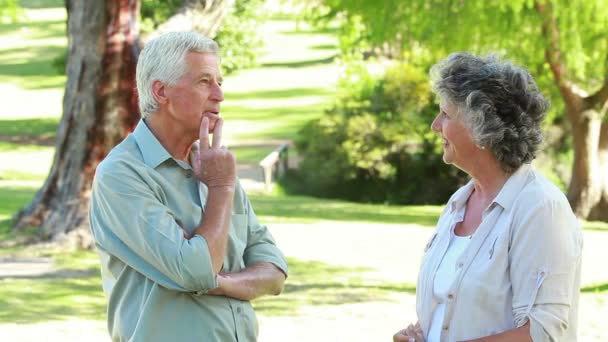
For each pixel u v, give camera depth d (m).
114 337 3.49
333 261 13.98
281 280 3.73
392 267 13.63
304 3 21.53
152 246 3.31
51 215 13.66
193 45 3.46
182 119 3.46
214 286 3.35
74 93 13.52
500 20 18.58
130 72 13.38
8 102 43.25
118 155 3.46
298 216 19.86
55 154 13.82
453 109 3.26
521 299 3.14
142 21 22.86
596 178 22.06
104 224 3.45
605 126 22.16
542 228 3.14
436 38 18.94
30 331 8.71
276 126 37.69
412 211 22.45
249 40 35.22
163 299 3.38
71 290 10.95
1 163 29.98
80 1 13.27
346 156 26.25
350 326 9.38
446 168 25.95
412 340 3.41
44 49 58.72
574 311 3.22
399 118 26.16
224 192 3.41
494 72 3.23
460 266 3.26
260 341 8.66
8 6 24.45
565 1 18.00
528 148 3.25
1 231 13.77
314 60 55.56
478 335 3.20
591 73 21.06
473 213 3.38
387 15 19.33
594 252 15.73
